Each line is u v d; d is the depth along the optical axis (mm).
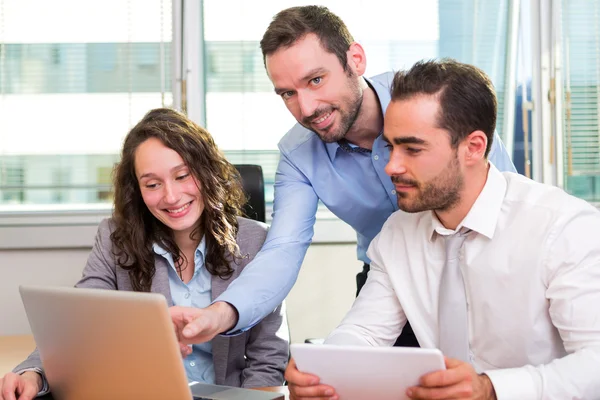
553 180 3883
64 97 3814
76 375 1485
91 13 3801
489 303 1712
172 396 1333
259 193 2514
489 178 1703
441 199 1638
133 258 2066
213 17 3824
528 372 1454
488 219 1689
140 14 3805
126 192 2068
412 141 1574
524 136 3885
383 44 3838
